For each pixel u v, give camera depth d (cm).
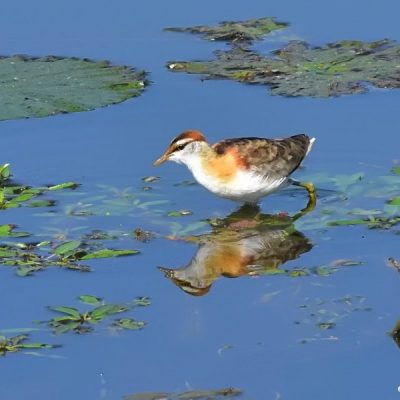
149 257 1727
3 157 2086
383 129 2166
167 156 1900
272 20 2686
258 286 1630
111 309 1559
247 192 1883
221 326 1513
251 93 2322
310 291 1611
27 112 2156
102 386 1370
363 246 1756
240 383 1373
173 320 1529
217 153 1872
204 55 2514
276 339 1477
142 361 1426
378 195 1942
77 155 2092
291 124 2189
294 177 2016
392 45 2528
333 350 1445
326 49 2519
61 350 1453
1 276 1653
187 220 1870
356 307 1559
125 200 1934
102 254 1722
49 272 1669
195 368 1408
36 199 1930
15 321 1529
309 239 1794
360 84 2338
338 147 2114
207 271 1681
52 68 2398
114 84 2322
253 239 1802
